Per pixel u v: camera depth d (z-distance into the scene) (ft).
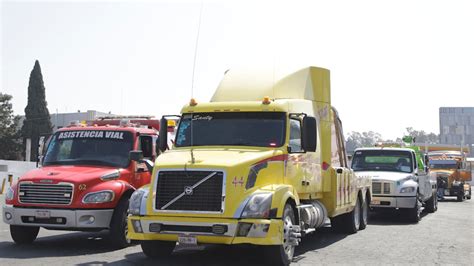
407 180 61.41
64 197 36.27
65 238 43.19
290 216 32.37
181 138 35.22
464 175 122.62
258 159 31.27
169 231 30.07
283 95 37.37
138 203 31.32
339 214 45.39
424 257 36.17
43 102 224.74
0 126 220.23
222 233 29.19
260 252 37.09
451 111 363.56
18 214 36.76
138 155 38.11
